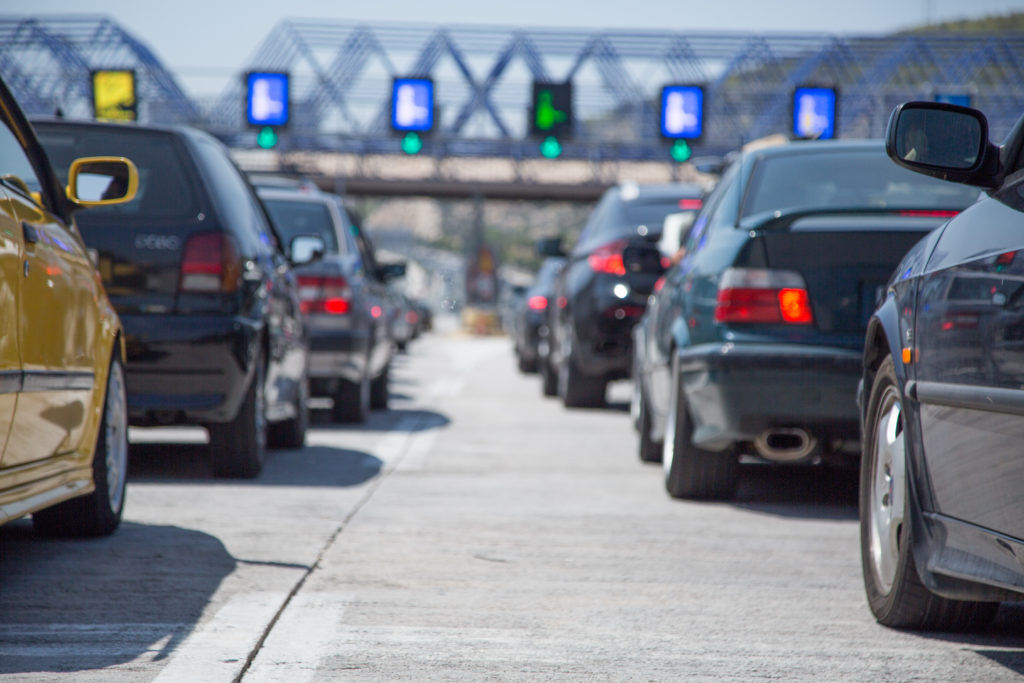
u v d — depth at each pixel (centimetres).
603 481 2730
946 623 1466
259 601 1573
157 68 18838
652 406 2995
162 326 2425
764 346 2200
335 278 3781
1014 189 1280
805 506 2414
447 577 1739
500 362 9544
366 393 4066
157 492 2430
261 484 2573
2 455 1476
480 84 19850
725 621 1523
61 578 1684
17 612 1502
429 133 12019
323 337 3738
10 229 1516
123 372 2041
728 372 2202
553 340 5047
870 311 2206
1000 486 1208
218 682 1236
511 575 1761
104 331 1900
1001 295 1212
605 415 4481
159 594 1602
